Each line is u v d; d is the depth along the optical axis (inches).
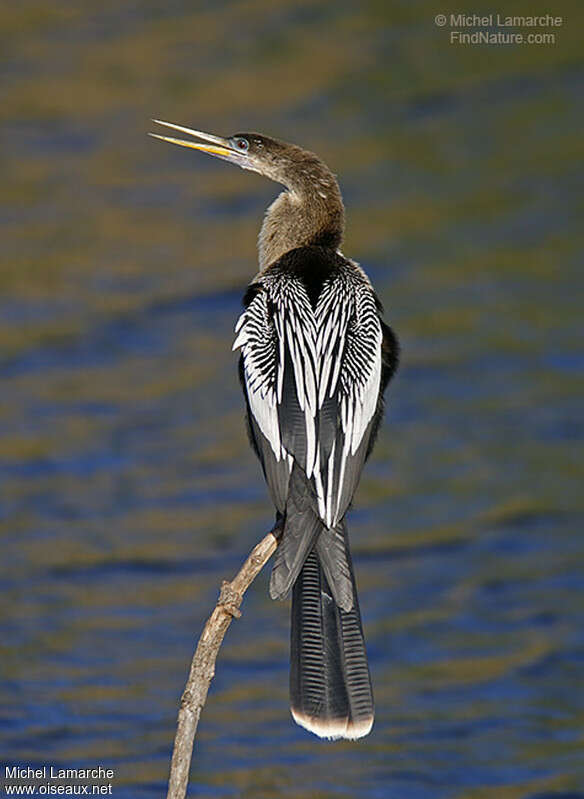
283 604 605.6
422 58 1160.8
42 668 547.8
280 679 543.8
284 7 1252.5
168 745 496.4
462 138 1051.3
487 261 900.6
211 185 1017.5
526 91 1106.1
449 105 1094.4
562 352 802.2
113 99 1115.3
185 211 979.9
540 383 774.5
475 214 954.1
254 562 281.1
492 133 1055.6
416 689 538.3
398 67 1149.7
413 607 592.7
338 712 275.4
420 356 807.7
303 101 1103.0
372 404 300.7
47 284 900.0
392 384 785.6
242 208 981.2
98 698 528.1
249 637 577.0
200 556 631.8
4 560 630.5
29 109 1108.5
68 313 867.4
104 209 984.3
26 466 715.4
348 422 292.4
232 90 1123.9
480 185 986.7
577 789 471.8
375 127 1069.1
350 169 1014.4
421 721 518.6
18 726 507.2
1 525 659.4
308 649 280.1
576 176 987.9
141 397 782.5
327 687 277.3
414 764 490.3
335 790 467.5
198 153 1056.8
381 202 976.3
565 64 1137.4
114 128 1083.9
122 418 761.6
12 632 573.3
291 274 320.5
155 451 729.6
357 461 293.0
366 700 277.0
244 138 364.8
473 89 1113.4
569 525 650.8
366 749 498.0
